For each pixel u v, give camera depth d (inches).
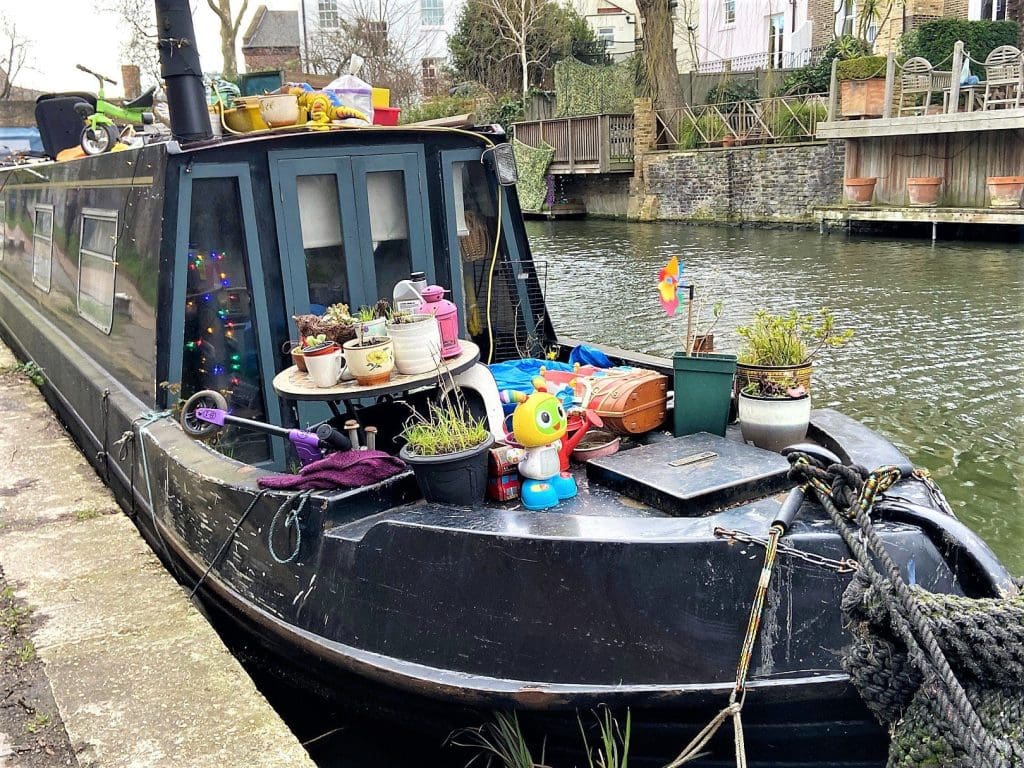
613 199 986.1
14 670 128.6
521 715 113.7
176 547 163.2
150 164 170.7
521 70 1305.4
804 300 427.2
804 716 104.7
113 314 202.7
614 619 107.0
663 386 147.4
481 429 125.6
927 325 370.6
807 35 1087.6
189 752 109.7
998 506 215.3
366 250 182.9
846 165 687.7
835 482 105.2
